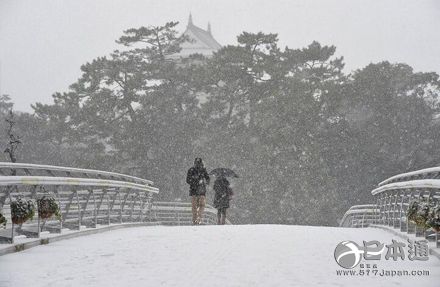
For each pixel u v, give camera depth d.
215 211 94.19
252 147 130.00
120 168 128.00
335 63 156.38
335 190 130.25
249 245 30.86
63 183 34.03
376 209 55.31
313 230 40.94
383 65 145.75
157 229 42.44
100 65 138.00
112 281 21.48
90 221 44.38
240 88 141.62
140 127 129.25
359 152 134.00
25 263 25.61
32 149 145.12
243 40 144.12
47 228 35.31
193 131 130.25
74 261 26.12
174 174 128.88
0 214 28.41
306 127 131.62
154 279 21.70
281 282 21.06
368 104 140.62
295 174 127.06
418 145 137.88
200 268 23.84
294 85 136.25
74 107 137.38
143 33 147.25
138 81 133.12
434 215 27.83
